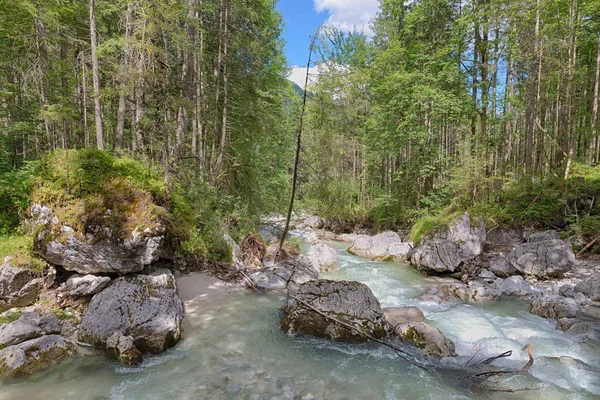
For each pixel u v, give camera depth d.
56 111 9.23
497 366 5.83
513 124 23.67
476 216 13.68
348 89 11.63
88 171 8.15
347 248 17.81
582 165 16.78
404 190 20.50
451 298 9.73
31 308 6.64
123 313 6.09
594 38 17.45
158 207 8.36
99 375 5.18
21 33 10.74
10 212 8.27
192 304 8.20
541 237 12.99
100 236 7.27
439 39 19.78
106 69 11.43
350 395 4.90
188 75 13.16
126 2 9.32
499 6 15.93
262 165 17.33
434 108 17.47
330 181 14.64
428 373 5.57
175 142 11.73
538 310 8.45
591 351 6.23
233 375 5.32
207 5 12.27
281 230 17.80
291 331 6.84
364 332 6.62
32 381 4.93
